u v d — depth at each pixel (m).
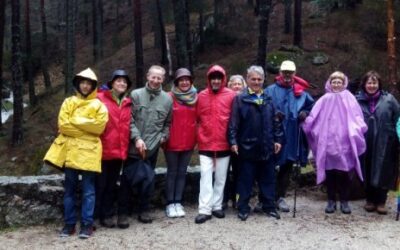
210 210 5.82
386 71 18.06
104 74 23.66
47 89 23.72
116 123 5.35
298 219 5.86
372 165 5.97
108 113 5.29
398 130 5.75
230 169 6.33
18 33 16.05
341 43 19.70
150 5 31.59
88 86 5.15
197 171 6.55
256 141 5.64
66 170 5.23
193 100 5.82
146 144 5.51
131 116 5.51
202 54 22.45
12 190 5.67
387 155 5.91
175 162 5.93
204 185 5.80
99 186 5.45
